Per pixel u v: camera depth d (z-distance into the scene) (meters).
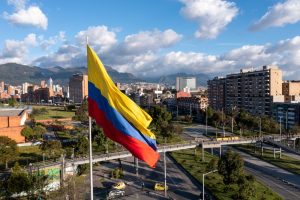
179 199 92.50
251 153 158.50
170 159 143.12
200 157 145.12
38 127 172.50
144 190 100.69
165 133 173.88
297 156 152.75
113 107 32.12
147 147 32.53
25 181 82.75
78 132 187.00
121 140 32.06
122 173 114.31
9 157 110.12
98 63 32.41
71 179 88.00
